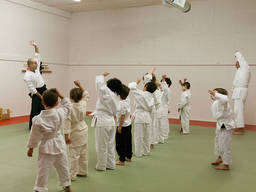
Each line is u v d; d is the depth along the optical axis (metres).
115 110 3.70
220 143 4.01
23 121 7.89
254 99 8.38
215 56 8.87
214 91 3.99
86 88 11.15
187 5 7.40
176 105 9.54
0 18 8.23
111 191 3.08
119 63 10.45
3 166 3.92
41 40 9.88
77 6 10.23
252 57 8.36
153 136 5.39
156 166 4.10
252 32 8.34
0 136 5.86
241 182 3.52
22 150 4.78
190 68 9.26
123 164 4.11
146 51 9.95
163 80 6.04
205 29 8.97
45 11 9.95
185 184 3.39
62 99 2.89
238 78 7.13
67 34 11.25
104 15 10.66
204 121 8.98
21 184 3.25
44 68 9.72
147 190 3.15
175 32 9.43
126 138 4.11
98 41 10.82
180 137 6.41
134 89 4.55
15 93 8.84
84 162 3.49
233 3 8.54
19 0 8.82
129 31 10.23
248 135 6.78
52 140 2.71
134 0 9.33
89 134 6.43
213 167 4.13
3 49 8.37
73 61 11.34
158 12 9.69
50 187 3.17
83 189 3.11
